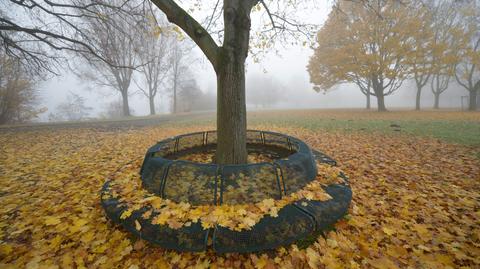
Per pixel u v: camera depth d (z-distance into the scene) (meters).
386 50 16.47
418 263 1.82
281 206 2.28
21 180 3.90
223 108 3.20
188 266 1.80
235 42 3.01
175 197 2.49
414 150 5.75
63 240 2.14
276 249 1.97
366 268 1.76
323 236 2.18
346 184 3.00
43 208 2.83
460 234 2.21
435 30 18.08
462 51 17.33
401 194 3.18
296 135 8.32
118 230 2.29
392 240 2.12
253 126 11.13
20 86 16.92
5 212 2.75
